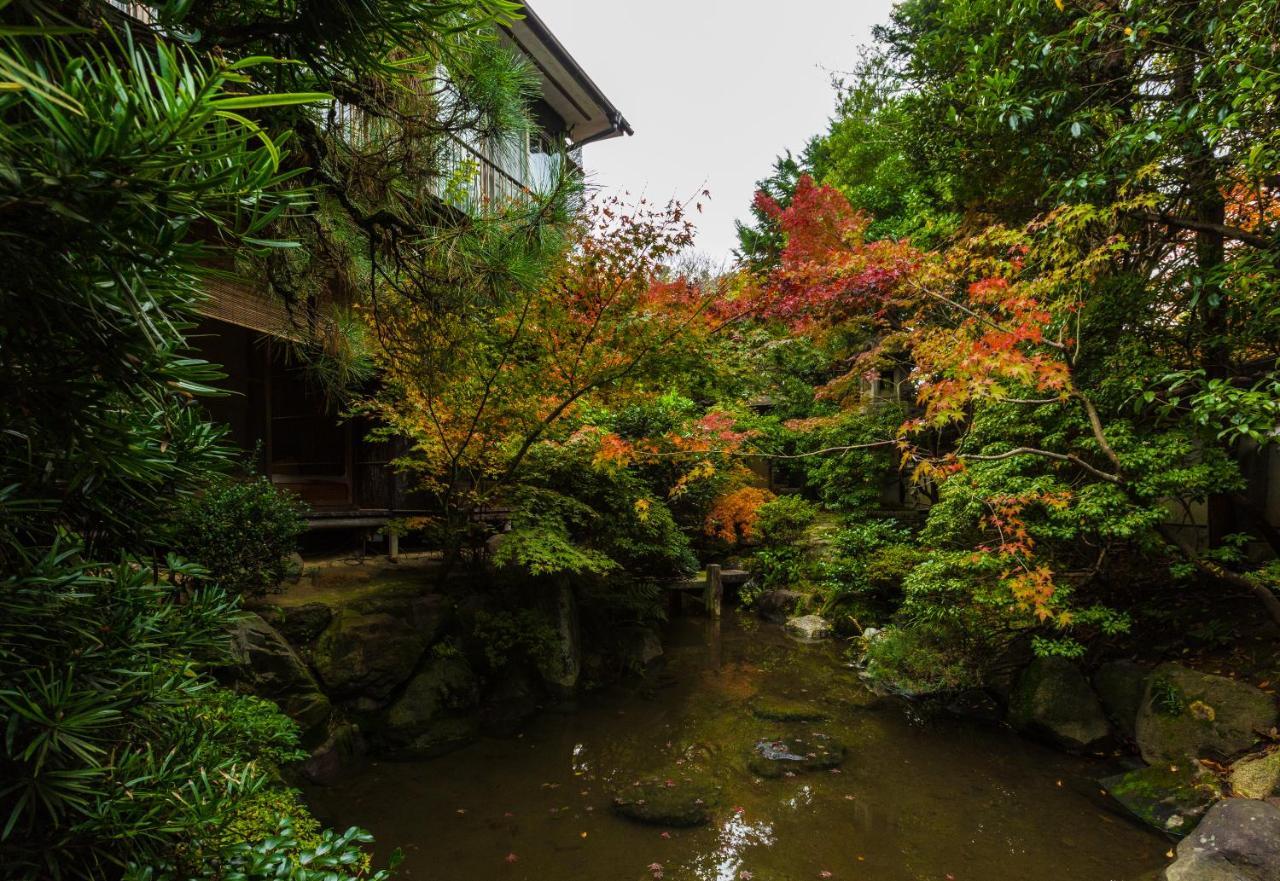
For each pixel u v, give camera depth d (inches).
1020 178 213.8
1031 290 175.0
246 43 45.9
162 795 45.1
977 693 225.8
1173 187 181.2
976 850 141.4
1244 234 170.1
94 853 41.6
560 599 253.9
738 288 242.4
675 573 363.3
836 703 236.7
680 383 250.2
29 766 37.8
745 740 203.3
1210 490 165.3
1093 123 183.2
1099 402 185.9
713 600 377.1
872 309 266.7
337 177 83.7
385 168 86.7
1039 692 200.5
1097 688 197.8
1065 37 178.1
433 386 146.7
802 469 495.8
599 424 307.3
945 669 218.7
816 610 357.1
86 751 40.4
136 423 40.4
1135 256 198.8
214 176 26.5
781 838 146.8
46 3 31.1
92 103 24.8
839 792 168.2
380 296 116.6
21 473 36.6
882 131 483.5
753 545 443.2
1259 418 135.3
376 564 284.4
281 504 195.9
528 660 242.1
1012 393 202.5
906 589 220.4
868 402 434.9
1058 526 186.1
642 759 189.3
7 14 29.3
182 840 48.1
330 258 97.2
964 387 169.8
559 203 99.0
